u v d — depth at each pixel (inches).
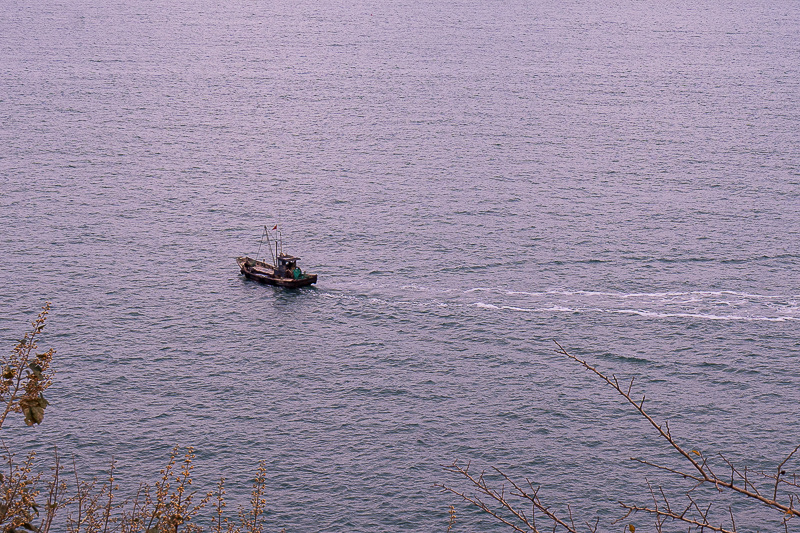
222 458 3540.8
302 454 3572.8
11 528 859.4
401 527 3125.0
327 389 4119.1
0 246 5905.5
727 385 4185.5
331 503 3260.3
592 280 5487.2
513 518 3161.9
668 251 5979.3
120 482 3341.5
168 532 1158.3
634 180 7849.4
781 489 3351.4
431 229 6466.5
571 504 3282.5
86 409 3882.9
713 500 3299.7
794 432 3774.6
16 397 826.8
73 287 5270.7
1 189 7253.9
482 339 4675.2
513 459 3565.5
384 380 4207.7
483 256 5895.7
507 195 7372.1
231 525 1464.1
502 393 4092.0
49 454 3513.8
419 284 5423.2
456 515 3186.5
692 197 7298.2
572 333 4753.9
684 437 3727.9
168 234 6338.6
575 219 6702.8
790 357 4461.1
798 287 5374.0
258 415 3878.0
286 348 4547.2
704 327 4817.9
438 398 4037.9
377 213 6899.6
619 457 3587.6
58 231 6269.7
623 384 4195.4
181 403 3969.0
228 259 5866.1
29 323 4749.0
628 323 4879.4
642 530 3134.8
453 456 3582.7
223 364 4352.9
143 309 4987.7
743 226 6510.8
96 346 4498.0
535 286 5398.6
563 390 4121.6
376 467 3491.6
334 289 5339.6
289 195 7421.3
